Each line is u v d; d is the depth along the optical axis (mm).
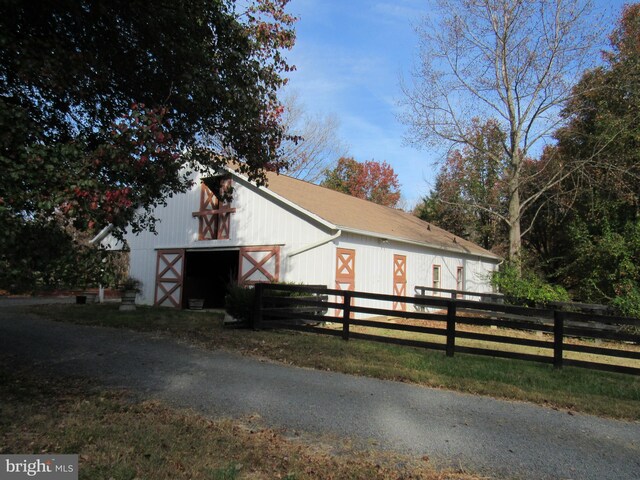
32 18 4668
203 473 3430
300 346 8523
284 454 3932
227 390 5812
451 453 4121
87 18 4953
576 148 20281
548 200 19875
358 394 5824
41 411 4656
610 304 14805
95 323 11625
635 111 18125
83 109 5328
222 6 5602
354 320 9234
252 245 15289
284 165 6996
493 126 19641
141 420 4539
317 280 13570
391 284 16641
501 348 10914
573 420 5180
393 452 4098
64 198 3527
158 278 18203
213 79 5551
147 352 8062
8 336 9383
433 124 19531
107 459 3572
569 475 3764
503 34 18266
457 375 6828
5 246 3387
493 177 21188
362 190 41938
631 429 4953
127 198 3979
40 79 4391
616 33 19000
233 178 15953
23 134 3730
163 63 5457
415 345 8578
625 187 17719
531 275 17031
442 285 20672
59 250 3869
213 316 13680
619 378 7266
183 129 6152
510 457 4082
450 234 25891
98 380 6121
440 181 22156
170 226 17984
